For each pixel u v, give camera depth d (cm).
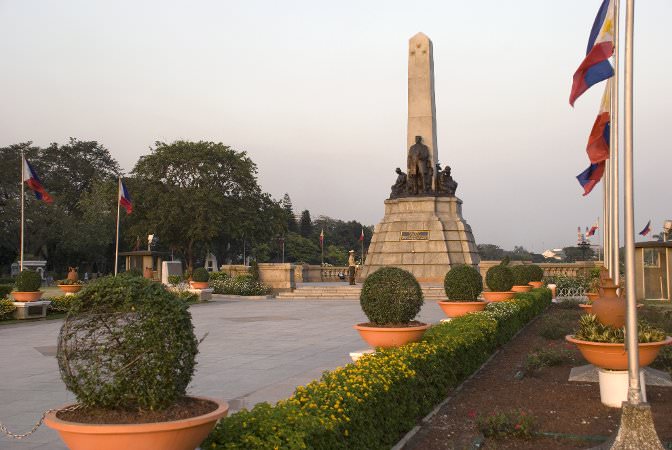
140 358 521
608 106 1564
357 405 701
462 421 950
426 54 4153
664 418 941
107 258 9144
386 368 867
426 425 931
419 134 4159
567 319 2217
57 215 7450
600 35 1238
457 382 1207
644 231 5069
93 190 8075
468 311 1792
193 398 584
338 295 3959
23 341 1927
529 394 1120
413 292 1170
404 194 4197
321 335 1995
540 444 831
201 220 6350
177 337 536
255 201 7069
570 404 1037
